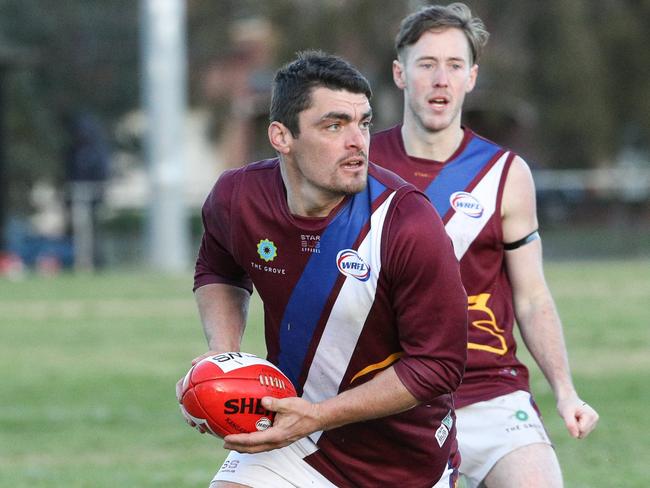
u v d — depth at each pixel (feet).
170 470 97.19
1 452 105.70
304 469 55.01
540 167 419.54
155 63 308.81
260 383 51.90
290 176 51.75
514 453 62.90
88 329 183.83
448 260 50.52
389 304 51.57
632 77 463.01
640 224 346.13
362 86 50.31
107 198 359.66
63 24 504.02
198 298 58.59
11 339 174.60
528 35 449.06
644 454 100.07
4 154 308.40
